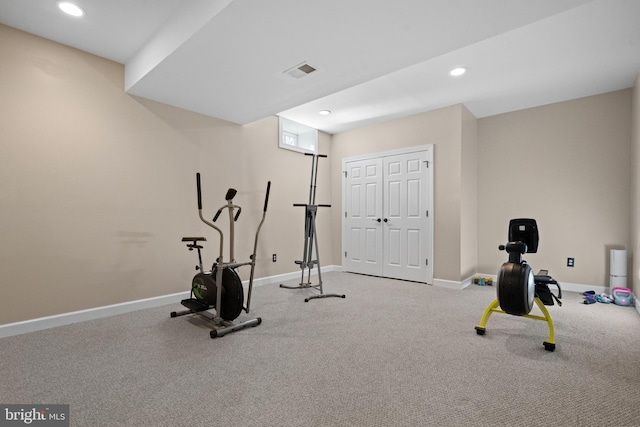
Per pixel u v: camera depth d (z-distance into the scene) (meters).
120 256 3.06
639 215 3.13
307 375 1.86
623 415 1.48
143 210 3.22
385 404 1.57
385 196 4.89
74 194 2.78
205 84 2.96
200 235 3.71
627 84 3.53
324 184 5.48
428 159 4.41
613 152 3.72
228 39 2.20
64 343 2.32
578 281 3.91
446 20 1.98
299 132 5.27
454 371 1.91
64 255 2.72
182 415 1.48
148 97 3.25
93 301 2.89
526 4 1.81
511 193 4.39
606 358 2.08
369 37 2.18
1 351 2.18
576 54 2.87
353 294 3.83
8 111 2.45
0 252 2.42
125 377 1.83
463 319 2.89
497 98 3.95
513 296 2.21
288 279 4.74
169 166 3.44
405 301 3.51
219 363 2.02
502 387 1.72
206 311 3.03
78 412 1.50
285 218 4.77
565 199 4.01
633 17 2.32
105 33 2.60
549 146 4.13
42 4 2.22
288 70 2.67
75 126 2.79
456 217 4.16
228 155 4.02
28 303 2.54
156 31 2.58
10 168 2.46
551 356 2.11
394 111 4.45
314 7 1.85
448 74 3.29
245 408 1.54
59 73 2.71
